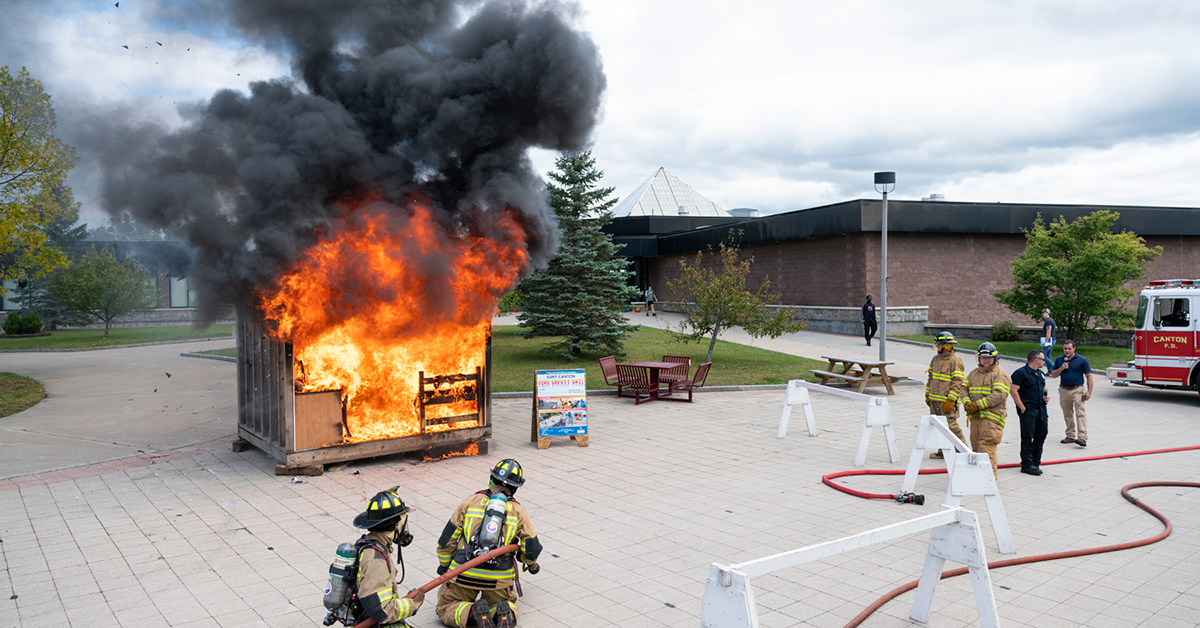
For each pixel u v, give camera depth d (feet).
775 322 64.85
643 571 20.01
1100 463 33.60
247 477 30.04
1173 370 52.39
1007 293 80.89
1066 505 26.58
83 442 37.11
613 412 47.16
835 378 56.39
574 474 30.99
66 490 28.09
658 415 46.03
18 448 35.68
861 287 94.89
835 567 20.31
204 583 19.08
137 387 57.98
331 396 30.63
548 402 36.24
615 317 70.79
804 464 32.94
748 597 12.01
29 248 63.21
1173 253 104.83
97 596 18.24
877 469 31.91
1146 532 23.43
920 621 16.78
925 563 16.76
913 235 97.30
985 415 29.94
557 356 72.13
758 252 116.47
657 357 72.79
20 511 25.39
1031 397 31.04
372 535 13.69
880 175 59.21
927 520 15.57
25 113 58.54
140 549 21.62
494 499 16.16
